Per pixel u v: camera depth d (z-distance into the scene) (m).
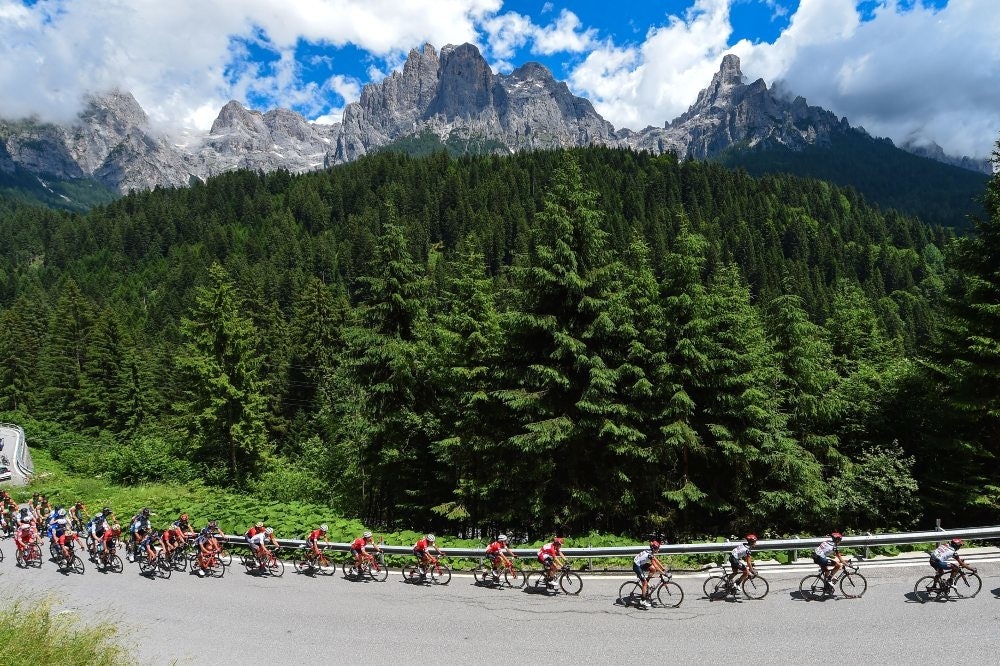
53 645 10.52
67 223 163.75
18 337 66.94
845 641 11.23
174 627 13.38
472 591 15.48
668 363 19.22
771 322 23.08
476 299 22.14
